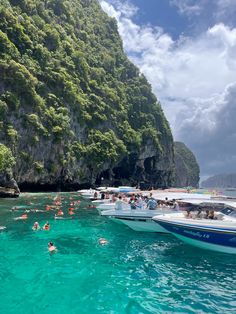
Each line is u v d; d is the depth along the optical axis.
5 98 54.69
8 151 45.50
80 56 86.94
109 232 20.14
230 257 14.73
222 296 10.09
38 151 60.59
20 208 30.14
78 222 23.47
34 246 15.48
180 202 20.50
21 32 67.75
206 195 23.94
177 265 13.29
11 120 55.31
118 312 8.74
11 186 44.84
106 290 10.27
